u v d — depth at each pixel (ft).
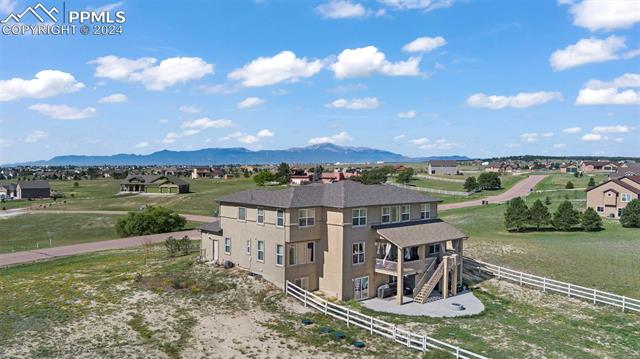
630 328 108.17
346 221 128.36
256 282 132.46
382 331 104.78
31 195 470.80
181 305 117.60
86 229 282.15
